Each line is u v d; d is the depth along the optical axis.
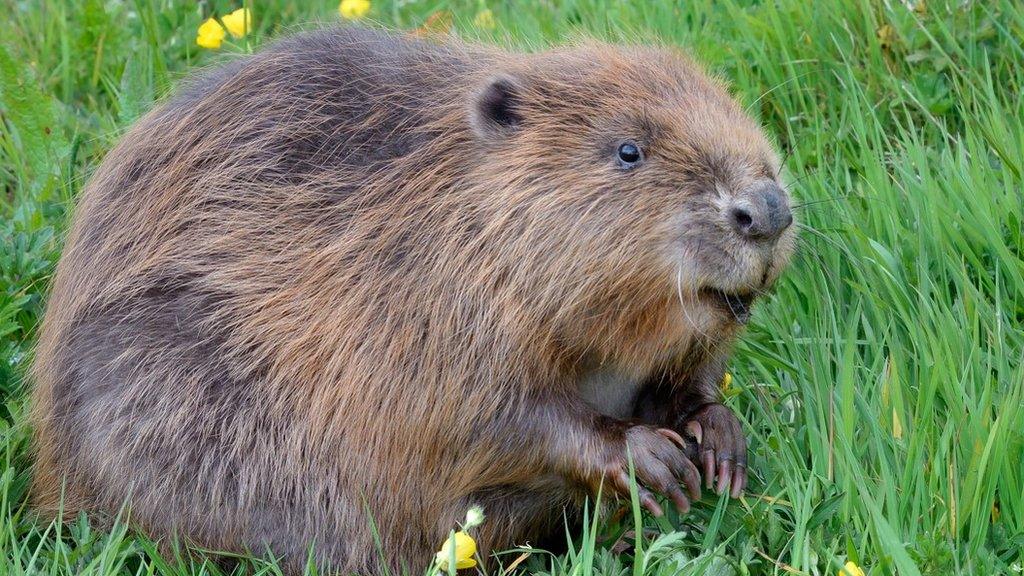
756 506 7.59
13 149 10.57
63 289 8.34
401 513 7.82
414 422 7.61
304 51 8.44
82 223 8.45
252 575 7.87
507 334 7.38
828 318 8.77
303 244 7.90
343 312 7.71
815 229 9.09
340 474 7.79
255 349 7.84
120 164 8.47
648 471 7.43
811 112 10.41
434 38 8.89
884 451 7.53
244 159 8.13
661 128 7.31
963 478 7.51
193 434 7.80
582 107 7.47
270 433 7.79
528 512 8.02
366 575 7.89
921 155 9.23
